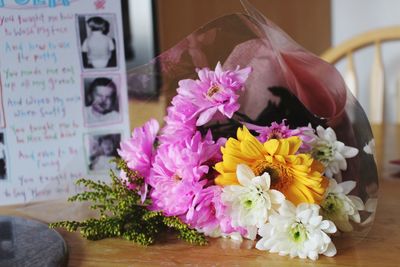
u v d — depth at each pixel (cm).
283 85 68
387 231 65
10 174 75
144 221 65
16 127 74
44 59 74
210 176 62
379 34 127
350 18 171
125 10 76
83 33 74
